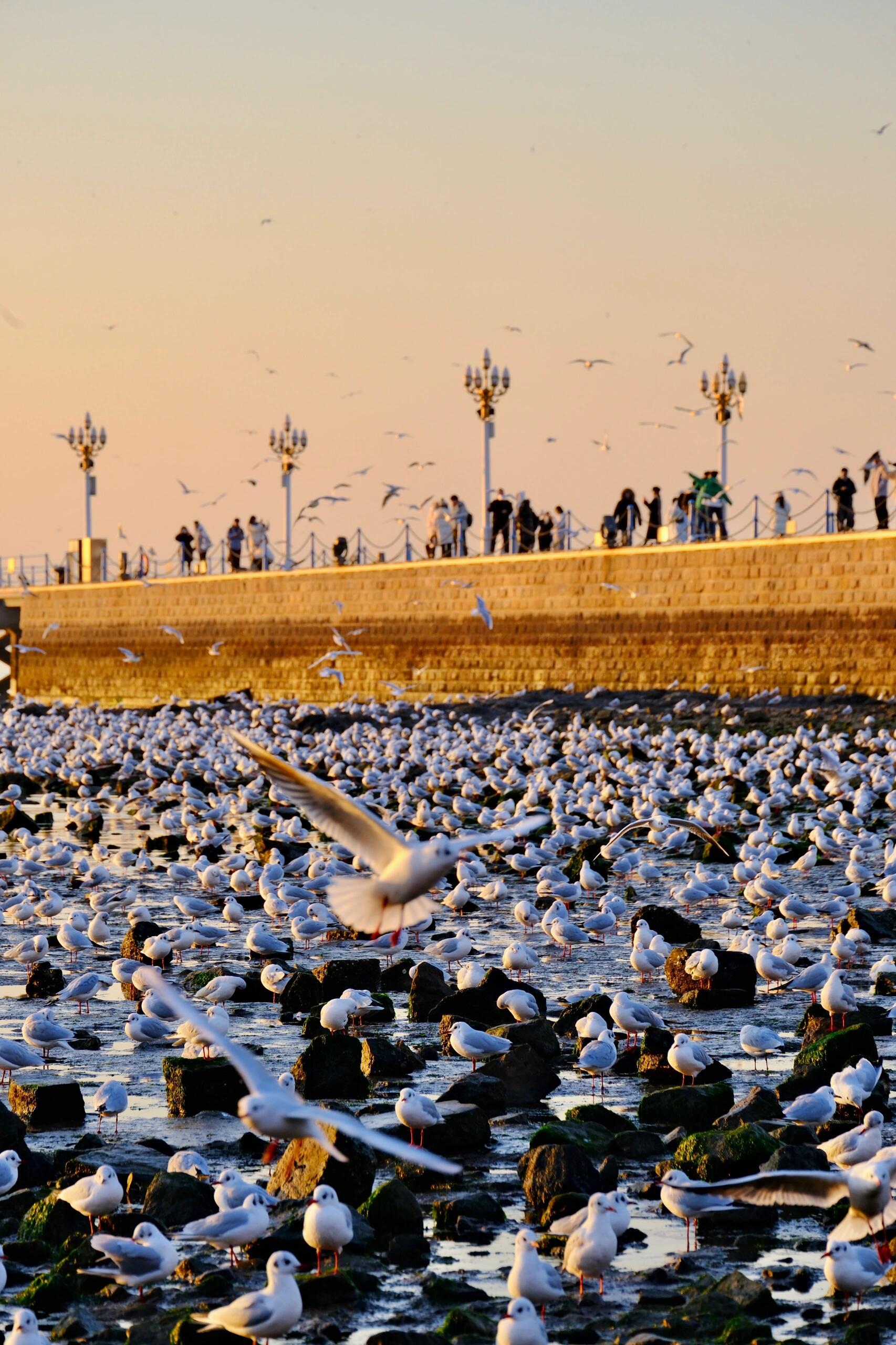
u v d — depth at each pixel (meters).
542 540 70.12
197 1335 10.64
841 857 31.80
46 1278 11.63
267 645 80.06
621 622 63.56
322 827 8.56
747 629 59.03
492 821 38.16
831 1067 16.25
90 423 103.25
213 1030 8.30
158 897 29.44
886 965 21.17
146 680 87.69
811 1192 10.70
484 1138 14.86
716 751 48.47
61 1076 17.41
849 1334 10.61
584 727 57.97
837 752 46.78
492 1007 19.03
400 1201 12.88
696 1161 13.45
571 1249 11.53
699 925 25.66
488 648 68.88
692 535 64.06
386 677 73.56
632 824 21.41
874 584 55.19
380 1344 10.48
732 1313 11.04
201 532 86.44
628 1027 17.53
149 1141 14.57
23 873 31.48
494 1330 10.81
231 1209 11.91
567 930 23.47
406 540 74.12
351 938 25.20
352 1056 16.56
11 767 54.00
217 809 40.97
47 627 94.94
